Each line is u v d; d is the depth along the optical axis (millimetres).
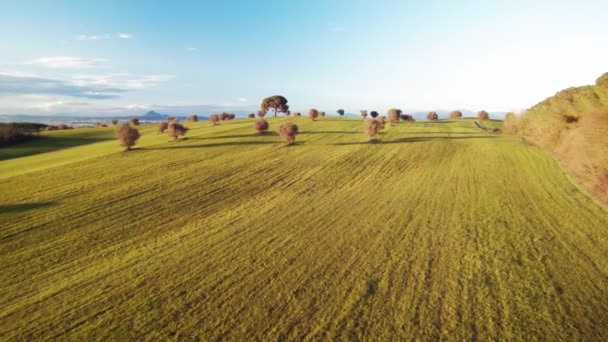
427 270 12570
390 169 33188
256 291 11266
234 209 21359
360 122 83625
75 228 17906
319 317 9711
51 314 10250
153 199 23469
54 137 77688
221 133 63625
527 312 9844
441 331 8992
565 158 30484
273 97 117938
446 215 19188
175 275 12586
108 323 9711
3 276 12797
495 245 14844
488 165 33469
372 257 13805
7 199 23391
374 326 9227
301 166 35188
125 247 15445
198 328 9344
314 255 14109
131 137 45000
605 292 10953
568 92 35656
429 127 74500
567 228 16812
